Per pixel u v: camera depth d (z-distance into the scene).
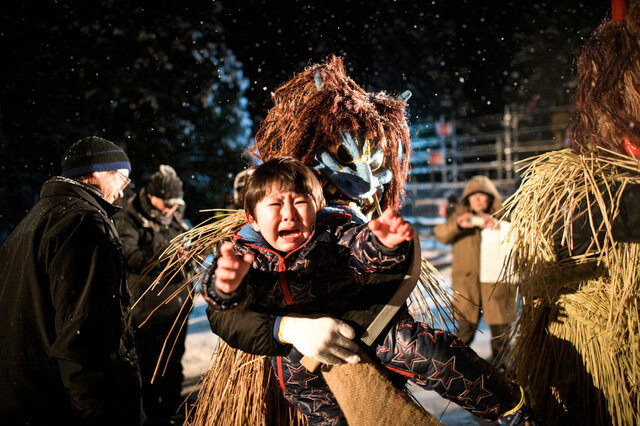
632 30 2.18
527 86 12.39
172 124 7.74
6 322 2.29
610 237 2.02
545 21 11.04
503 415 1.95
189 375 5.03
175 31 7.45
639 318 2.07
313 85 2.39
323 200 1.99
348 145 2.23
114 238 2.44
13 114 6.98
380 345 1.94
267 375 2.36
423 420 1.87
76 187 2.53
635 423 2.05
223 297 1.65
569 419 2.19
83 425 2.24
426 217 15.76
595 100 2.23
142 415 2.53
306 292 1.91
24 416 2.26
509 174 14.59
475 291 4.72
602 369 2.10
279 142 2.45
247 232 1.97
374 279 1.94
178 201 3.94
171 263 2.55
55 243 2.29
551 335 2.26
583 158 2.19
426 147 16.16
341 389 1.87
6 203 7.27
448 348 1.91
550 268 2.27
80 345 2.21
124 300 2.43
